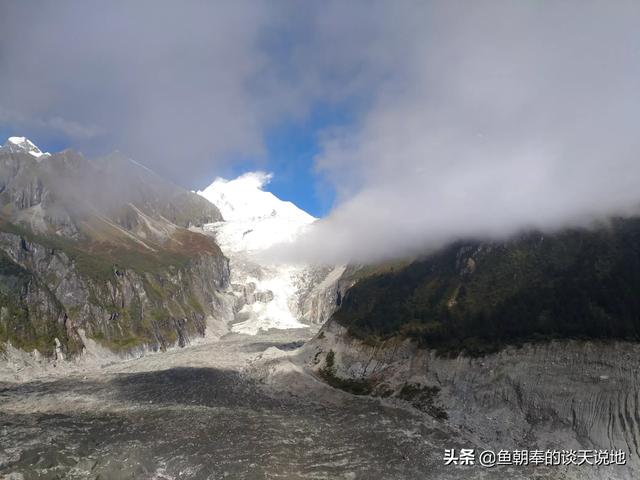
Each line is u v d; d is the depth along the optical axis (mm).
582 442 73062
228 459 73562
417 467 72125
